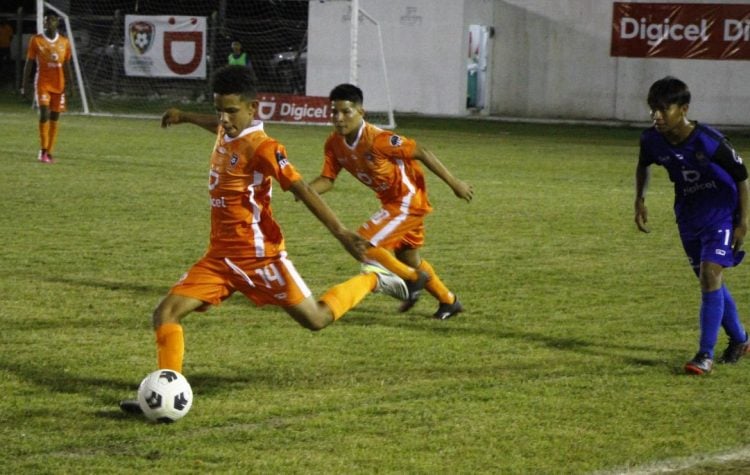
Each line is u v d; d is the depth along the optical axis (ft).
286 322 47.73
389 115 179.01
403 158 47.47
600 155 140.87
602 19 203.92
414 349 43.39
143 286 54.75
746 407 36.09
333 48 207.31
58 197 86.17
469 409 35.19
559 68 208.33
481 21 207.41
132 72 202.18
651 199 96.43
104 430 32.40
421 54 205.05
